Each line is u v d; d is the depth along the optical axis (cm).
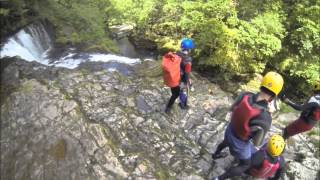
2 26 606
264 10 723
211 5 679
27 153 378
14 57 539
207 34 652
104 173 343
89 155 357
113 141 379
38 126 394
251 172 324
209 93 533
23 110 414
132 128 403
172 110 443
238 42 652
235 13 671
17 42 609
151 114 434
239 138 293
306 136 455
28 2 692
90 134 374
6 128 407
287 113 512
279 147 302
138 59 692
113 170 345
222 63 649
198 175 350
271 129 445
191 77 575
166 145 388
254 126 272
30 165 369
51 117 399
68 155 363
